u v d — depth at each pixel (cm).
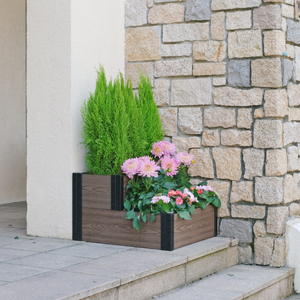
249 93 455
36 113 462
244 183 458
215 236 470
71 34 446
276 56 446
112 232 429
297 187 482
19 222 543
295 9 475
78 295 287
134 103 459
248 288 384
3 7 713
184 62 483
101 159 442
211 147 473
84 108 450
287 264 455
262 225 452
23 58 752
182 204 426
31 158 466
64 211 451
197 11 476
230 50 463
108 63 489
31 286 298
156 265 354
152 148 470
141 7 501
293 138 471
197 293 368
